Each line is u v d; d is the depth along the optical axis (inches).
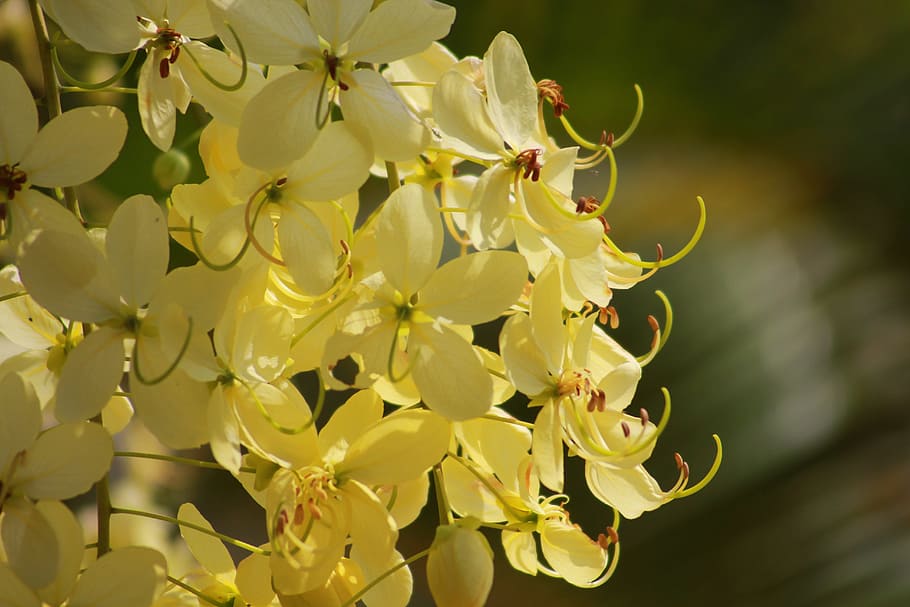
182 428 29.1
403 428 29.6
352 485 29.5
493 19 51.6
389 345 29.6
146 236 29.3
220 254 29.6
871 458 60.4
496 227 30.0
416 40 29.9
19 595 29.0
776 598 58.6
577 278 30.4
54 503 29.0
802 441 60.1
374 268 29.9
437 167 32.4
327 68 29.6
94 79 35.2
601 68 55.5
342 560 30.0
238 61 30.4
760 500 60.4
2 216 29.4
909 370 61.0
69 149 29.6
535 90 30.4
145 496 38.8
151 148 35.0
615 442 30.4
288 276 30.2
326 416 58.5
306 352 30.0
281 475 29.4
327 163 29.7
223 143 30.4
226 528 61.2
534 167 30.1
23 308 31.0
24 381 29.1
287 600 30.0
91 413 29.1
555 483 30.2
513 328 30.0
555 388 30.1
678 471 60.1
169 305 29.0
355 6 29.8
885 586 57.1
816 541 59.1
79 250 29.2
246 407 29.3
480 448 30.6
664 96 60.1
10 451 29.0
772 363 61.0
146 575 29.2
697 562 60.2
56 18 29.9
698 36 57.6
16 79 29.5
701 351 60.9
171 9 30.4
